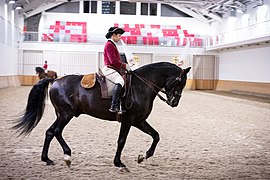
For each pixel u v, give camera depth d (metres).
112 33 6.95
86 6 46.97
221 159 8.09
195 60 45.34
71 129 12.00
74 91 6.94
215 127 13.07
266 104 23.34
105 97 6.77
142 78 6.99
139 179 6.35
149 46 44.72
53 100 7.02
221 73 44.59
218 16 45.28
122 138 6.93
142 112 6.90
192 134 11.45
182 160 7.89
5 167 7.02
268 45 32.53
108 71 6.84
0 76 34.78
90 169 6.94
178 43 45.12
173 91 7.09
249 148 9.41
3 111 16.61
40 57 44.25
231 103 23.86
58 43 44.34
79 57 44.53
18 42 43.84
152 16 47.56
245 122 14.59
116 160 6.95
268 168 7.35
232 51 41.12
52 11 46.91
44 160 7.19
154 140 7.17
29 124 6.91
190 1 42.66
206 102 24.50
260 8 35.25
